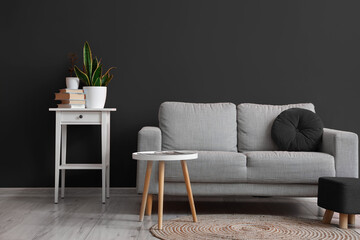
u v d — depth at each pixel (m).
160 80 4.28
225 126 3.90
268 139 3.90
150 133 3.41
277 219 3.28
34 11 4.25
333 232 2.91
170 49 4.29
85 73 4.21
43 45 4.25
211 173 3.30
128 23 4.28
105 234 2.83
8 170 4.24
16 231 2.89
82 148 4.27
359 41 4.29
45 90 4.26
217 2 4.29
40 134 4.25
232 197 4.18
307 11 4.30
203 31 4.29
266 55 4.29
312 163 3.30
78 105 3.91
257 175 3.31
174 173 3.31
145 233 2.86
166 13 4.29
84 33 4.27
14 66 4.24
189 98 4.29
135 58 4.28
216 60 4.29
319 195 3.13
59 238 2.73
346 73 4.29
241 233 2.86
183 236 2.78
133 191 4.23
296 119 3.80
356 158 3.35
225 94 4.29
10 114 4.25
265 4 4.30
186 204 3.87
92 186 4.27
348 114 4.29
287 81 4.29
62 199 4.06
